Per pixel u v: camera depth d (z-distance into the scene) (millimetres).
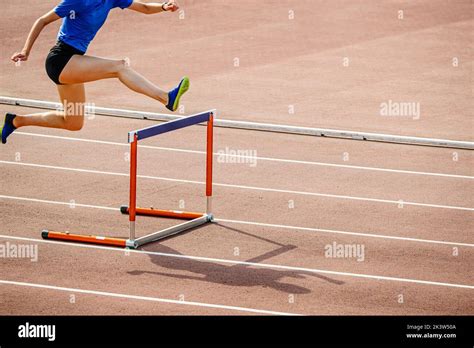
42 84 17844
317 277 9562
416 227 11047
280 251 10258
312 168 13273
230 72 18891
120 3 10203
